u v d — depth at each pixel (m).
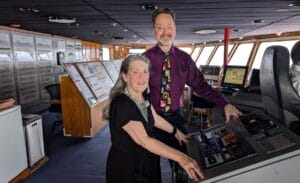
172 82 1.72
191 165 1.11
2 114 2.68
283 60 1.50
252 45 8.41
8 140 2.78
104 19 4.93
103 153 3.88
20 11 3.97
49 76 7.70
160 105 1.73
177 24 5.71
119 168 1.45
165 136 1.65
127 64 1.42
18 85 6.14
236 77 4.53
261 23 5.52
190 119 4.91
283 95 1.50
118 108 1.37
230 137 1.31
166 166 3.30
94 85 4.88
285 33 7.11
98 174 3.17
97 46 12.99
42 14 4.28
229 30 6.64
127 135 1.40
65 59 8.82
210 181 0.99
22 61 6.30
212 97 1.78
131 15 4.42
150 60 1.67
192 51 13.48
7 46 5.75
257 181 0.97
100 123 5.10
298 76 2.03
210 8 3.84
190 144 1.45
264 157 0.98
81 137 4.63
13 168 2.86
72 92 4.49
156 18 1.60
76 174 3.18
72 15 4.41
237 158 1.07
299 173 0.96
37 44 7.04
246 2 3.42
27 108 6.51
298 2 3.41
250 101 3.20
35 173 3.20
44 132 5.04
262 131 1.20
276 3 3.48
